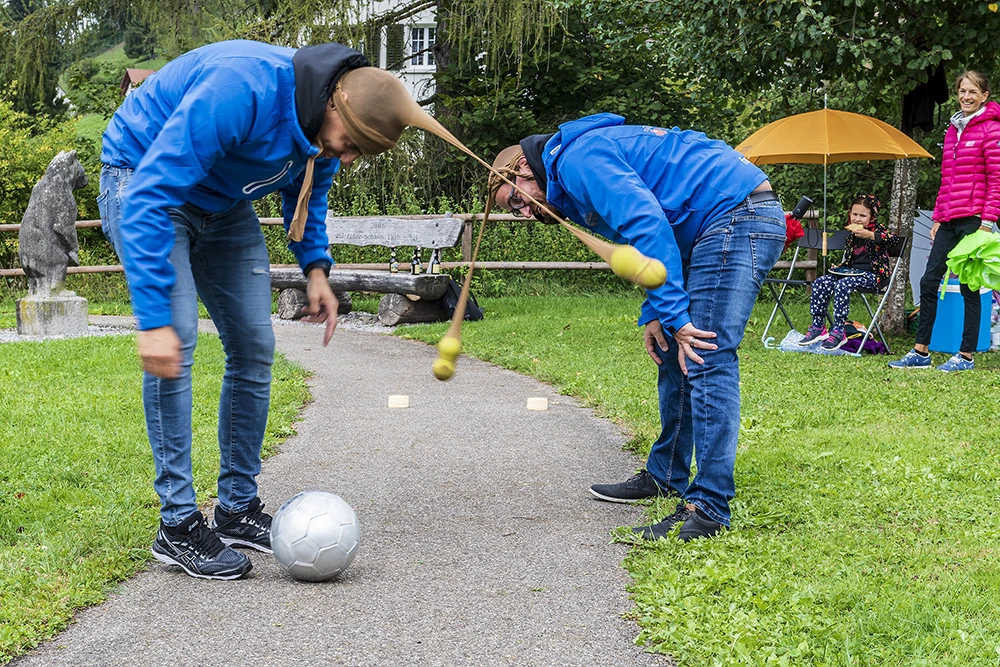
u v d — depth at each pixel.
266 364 3.87
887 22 9.62
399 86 3.32
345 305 12.76
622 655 3.01
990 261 7.67
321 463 5.33
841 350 9.12
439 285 11.48
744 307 3.87
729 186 3.86
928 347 8.21
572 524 4.27
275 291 14.73
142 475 4.89
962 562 3.61
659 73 17.59
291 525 3.55
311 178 3.46
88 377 7.64
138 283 3.12
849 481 4.60
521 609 3.35
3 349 9.02
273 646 3.05
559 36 17.06
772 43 9.64
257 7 17.33
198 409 6.41
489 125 17.22
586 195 3.79
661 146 3.89
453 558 3.85
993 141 7.77
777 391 6.98
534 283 14.65
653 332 4.32
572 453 5.53
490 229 14.75
